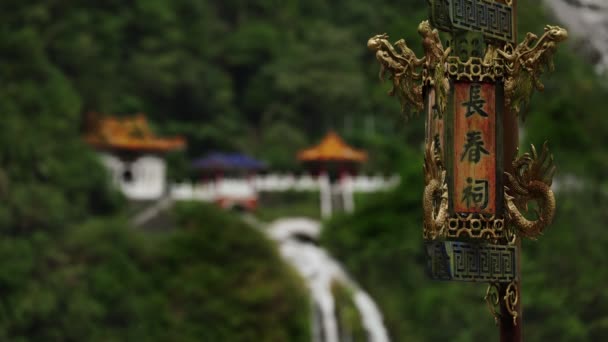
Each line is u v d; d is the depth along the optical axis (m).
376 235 139.62
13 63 158.88
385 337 130.25
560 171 107.06
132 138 193.00
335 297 140.12
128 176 192.50
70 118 154.25
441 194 17.30
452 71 17.58
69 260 127.06
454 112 17.61
